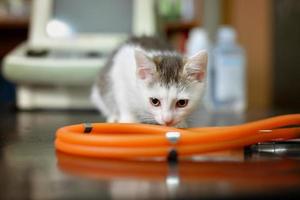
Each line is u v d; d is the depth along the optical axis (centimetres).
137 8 161
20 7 200
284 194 40
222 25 218
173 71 104
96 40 161
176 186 44
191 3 205
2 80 225
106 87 134
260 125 68
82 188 44
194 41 174
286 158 59
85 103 162
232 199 39
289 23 217
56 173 51
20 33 225
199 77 106
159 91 101
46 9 164
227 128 66
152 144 59
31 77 150
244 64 193
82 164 56
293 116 74
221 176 47
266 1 215
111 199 40
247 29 217
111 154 59
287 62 219
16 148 72
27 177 49
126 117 116
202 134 61
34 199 40
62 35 163
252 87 220
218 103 176
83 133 68
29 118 134
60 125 111
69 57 153
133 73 110
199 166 54
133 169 53
